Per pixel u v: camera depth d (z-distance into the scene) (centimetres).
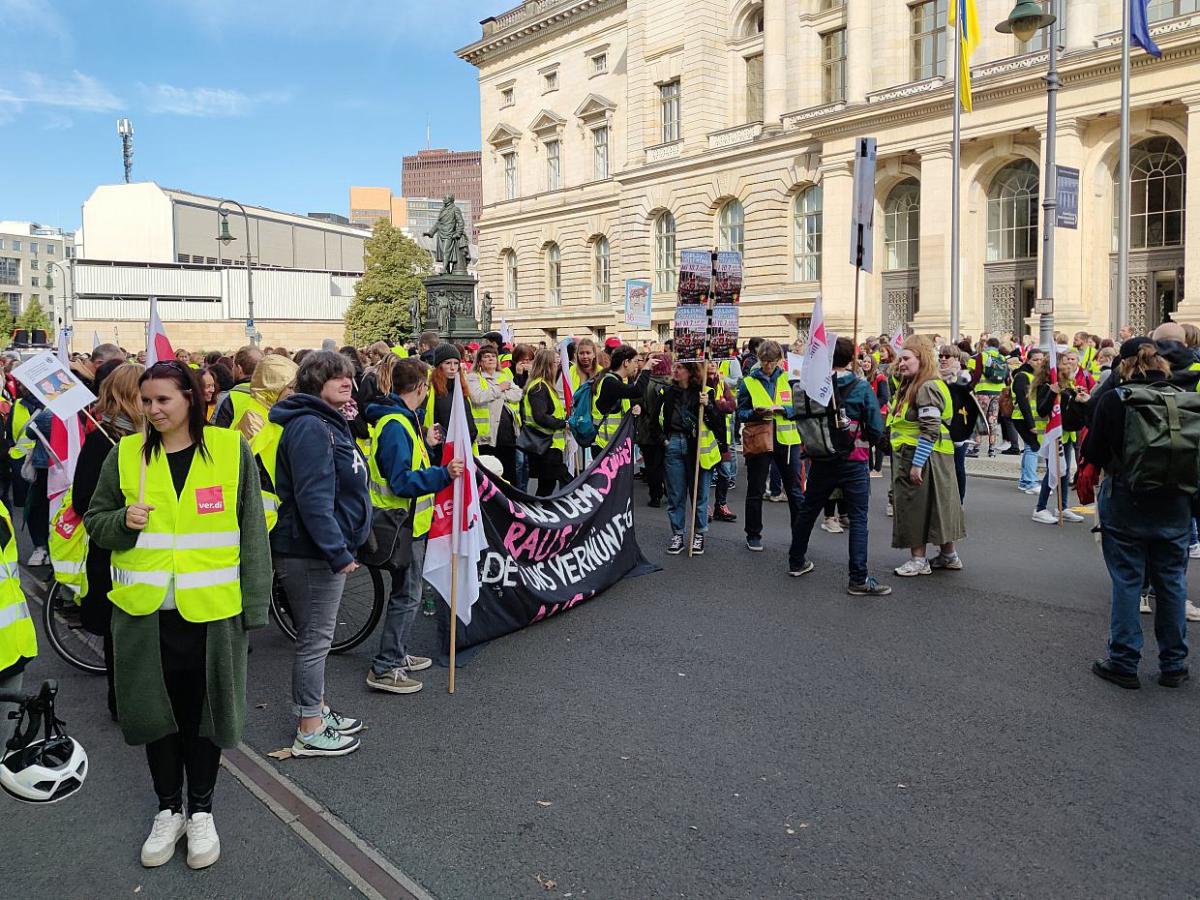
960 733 511
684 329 916
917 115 3005
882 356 1556
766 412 946
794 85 3638
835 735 511
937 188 2972
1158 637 575
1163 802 433
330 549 464
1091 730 512
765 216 3728
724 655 644
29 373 607
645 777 466
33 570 921
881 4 3262
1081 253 2720
